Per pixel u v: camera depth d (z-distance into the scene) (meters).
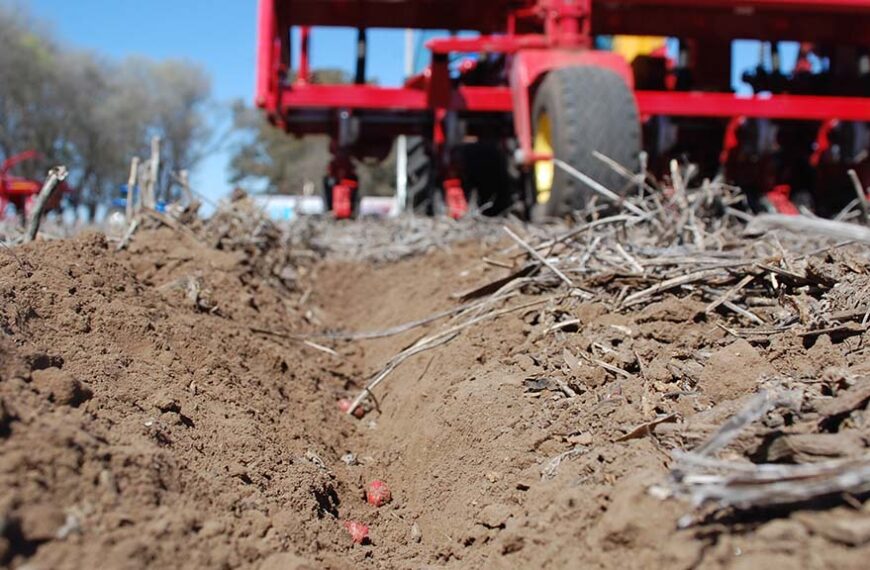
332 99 7.96
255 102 7.75
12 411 1.84
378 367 4.39
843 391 2.18
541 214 6.37
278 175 38.31
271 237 6.05
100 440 1.99
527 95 6.55
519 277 3.86
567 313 3.34
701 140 8.34
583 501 2.04
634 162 5.84
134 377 2.69
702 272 3.21
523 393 2.92
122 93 35.31
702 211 4.50
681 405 2.43
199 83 36.25
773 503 1.68
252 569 1.90
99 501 1.78
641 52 9.78
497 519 2.33
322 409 3.66
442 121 8.38
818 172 8.20
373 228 7.88
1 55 32.03
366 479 3.14
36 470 1.74
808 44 8.68
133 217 5.18
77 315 2.88
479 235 6.21
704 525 1.73
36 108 33.56
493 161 8.96
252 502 2.26
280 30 8.07
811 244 3.75
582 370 2.86
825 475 1.63
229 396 3.02
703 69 8.47
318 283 6.51
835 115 7.51
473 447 2.81
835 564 1.51
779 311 2.93
